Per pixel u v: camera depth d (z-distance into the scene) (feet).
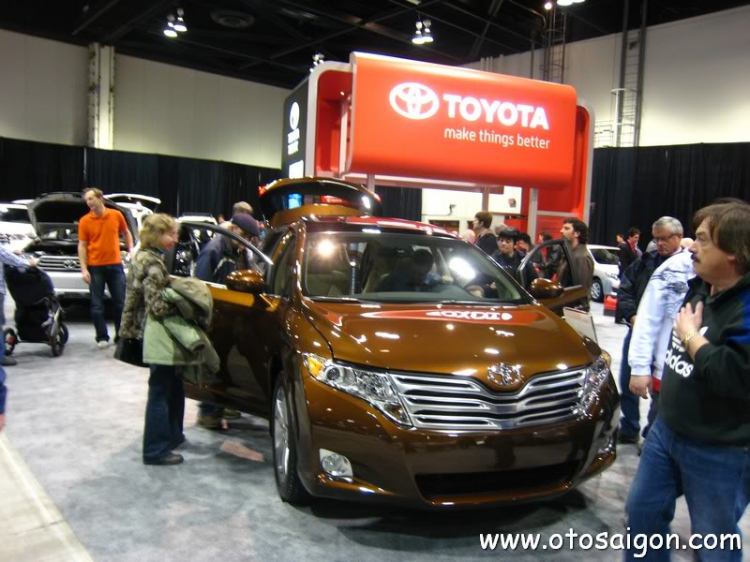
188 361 11.74
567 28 66.33
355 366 9.24
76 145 64.75
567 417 9.43
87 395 17.22
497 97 25.38
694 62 57.88
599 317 38.63
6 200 60.54
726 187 54.90
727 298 6.30
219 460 12.75
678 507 11.23
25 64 62.13
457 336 9.91
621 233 61.67
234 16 61.72
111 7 56.65
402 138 24.12
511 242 19.36
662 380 6.93
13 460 12.46
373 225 14.03
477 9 59.82
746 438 6.23
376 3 61.05
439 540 9.62
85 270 22.95
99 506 10.50
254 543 9.35
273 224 20.99
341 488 9.04
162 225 11.91
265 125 80.53
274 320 11.62
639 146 60.64
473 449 8.80
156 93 71.20
